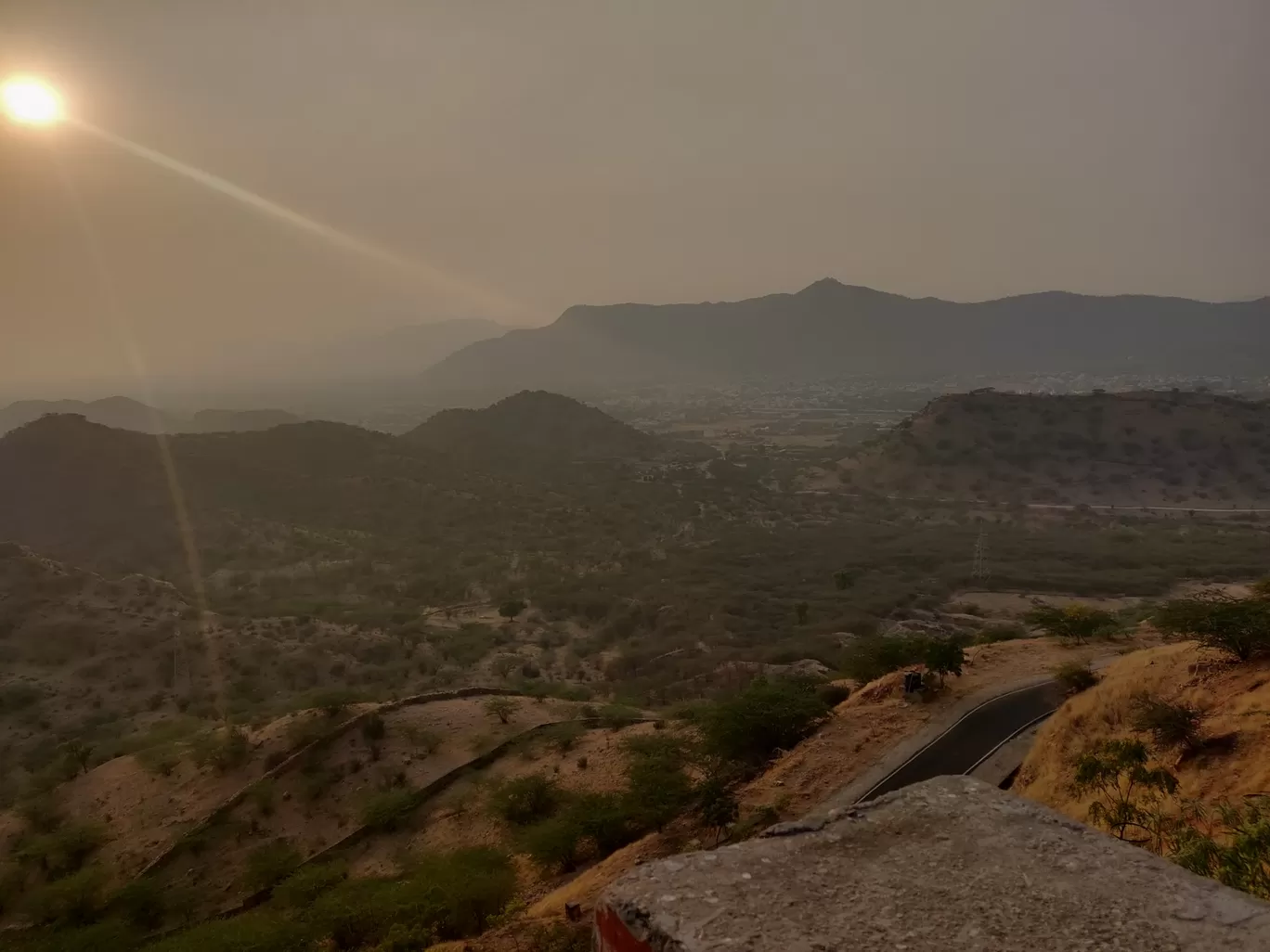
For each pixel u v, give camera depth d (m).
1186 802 11.95
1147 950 3.59
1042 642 31.53
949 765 19.75
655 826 21.42
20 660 54.88
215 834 30.19
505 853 23.11
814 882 4.25
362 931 19.69
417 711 38.06
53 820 32.94
